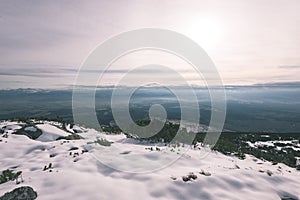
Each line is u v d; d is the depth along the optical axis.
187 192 6.30
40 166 8.24
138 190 6.20
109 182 6.56
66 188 6.18
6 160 9.38
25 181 6.70
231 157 10.84
